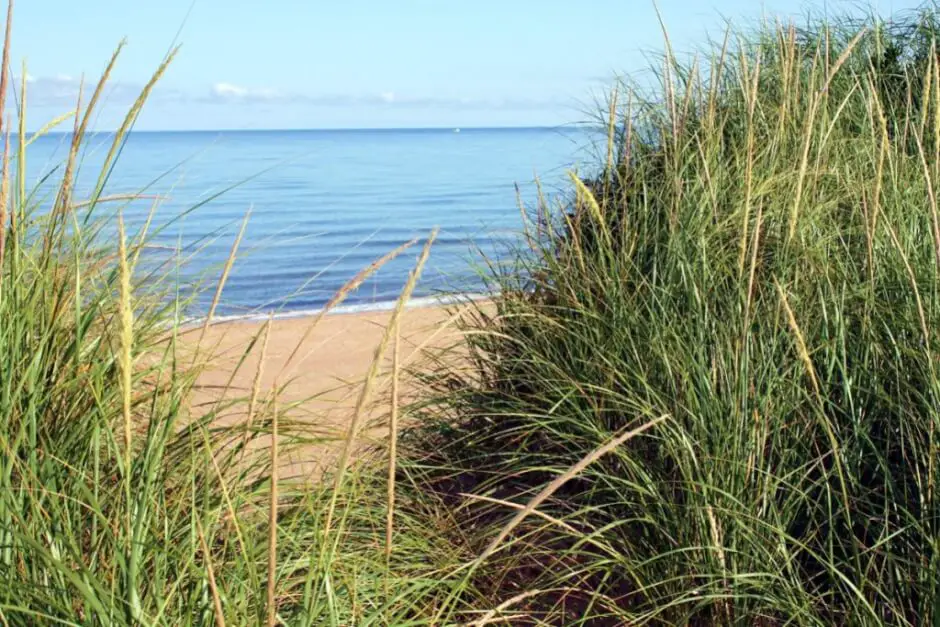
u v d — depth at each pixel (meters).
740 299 2.95
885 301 2.99
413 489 3.42
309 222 35.75
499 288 4.35
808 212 3.68
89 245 2.79
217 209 38.75
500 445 3.81
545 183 5.06
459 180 57.34
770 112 5.19
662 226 3.83
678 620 2.51
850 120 5.50
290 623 1.98
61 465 2.09
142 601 1.87
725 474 2.63
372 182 57.59
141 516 1.73
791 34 4.22
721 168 4.14
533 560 3.04
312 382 7.06
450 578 2.73
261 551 2.15
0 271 2.10
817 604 2.56
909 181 3.88
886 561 2.50
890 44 6.68
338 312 13.11
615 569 2.92
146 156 84.75
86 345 2.50
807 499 2.65
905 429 2.77
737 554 2.54
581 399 3.44
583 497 3.26
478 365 4.13
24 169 2.25
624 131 5.14
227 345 8.02
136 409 2.65
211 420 2.35
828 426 2.45
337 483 1.59
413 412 4.02
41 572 1.89
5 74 1.94
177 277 2.81
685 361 2.95
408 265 23.73
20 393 2.12
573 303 3.78
